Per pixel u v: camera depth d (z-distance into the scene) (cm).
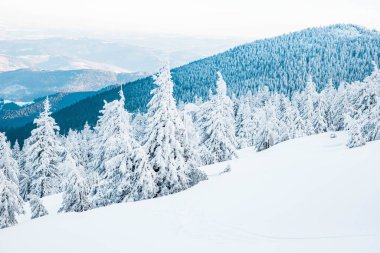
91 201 2394
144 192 2238
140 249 1106
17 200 2411
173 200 1755
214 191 1822
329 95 7294
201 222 1334
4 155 3062
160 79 2442
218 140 4122
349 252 837
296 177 1753
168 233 1251
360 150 2198
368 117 4184
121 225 1391
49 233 1353
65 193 2197
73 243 1210
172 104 2464
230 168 2517
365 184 1373
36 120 4144
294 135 6081
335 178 1559
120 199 2353
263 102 9038
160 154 2378
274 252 938
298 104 8188
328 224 1097
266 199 1485
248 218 1295
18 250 1188
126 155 2311
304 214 1223
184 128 2484
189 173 2473
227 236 1153
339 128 6391
